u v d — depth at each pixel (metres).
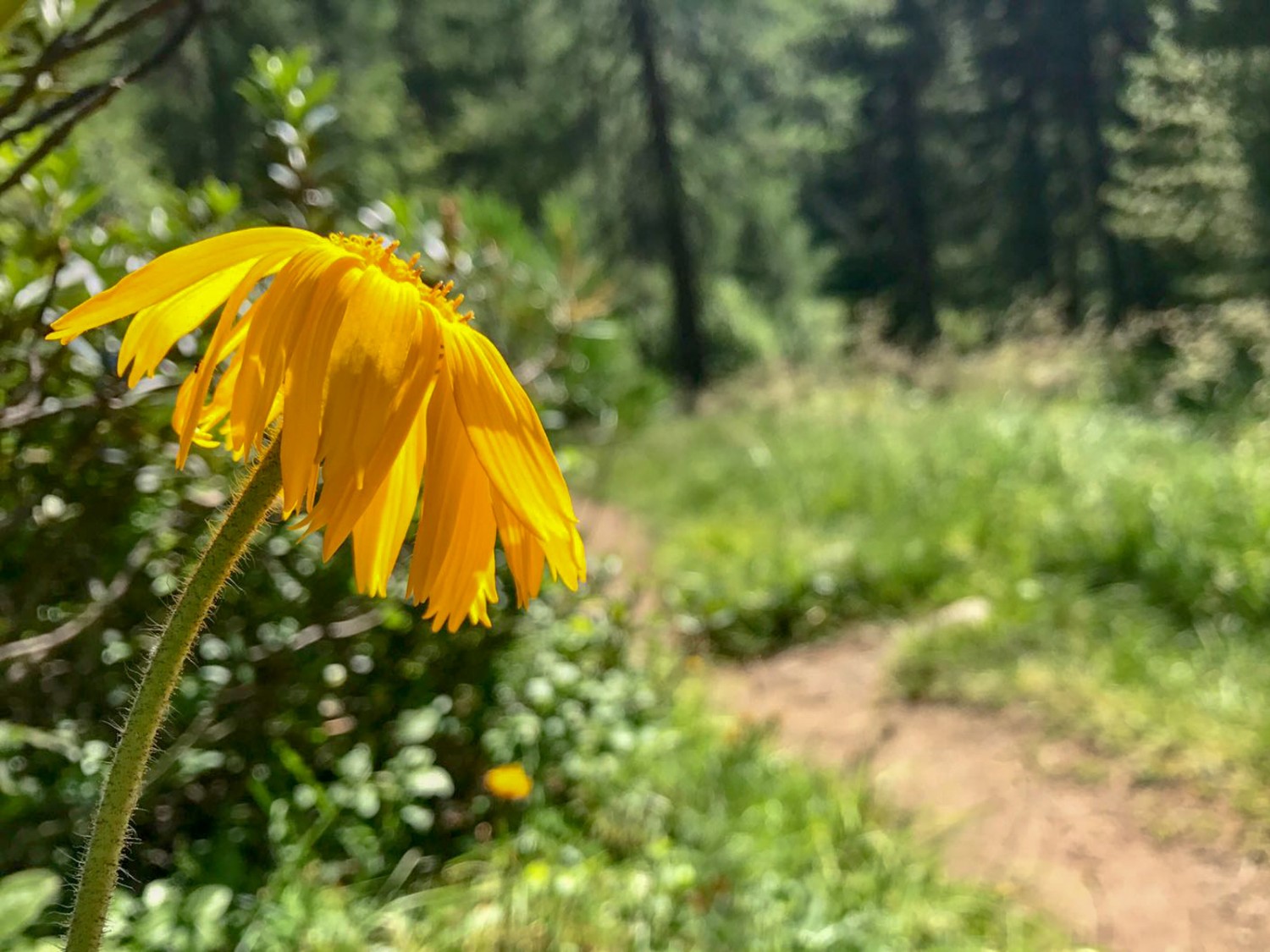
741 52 18.06
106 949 1.99
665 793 3.46
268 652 2.58
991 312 27.59
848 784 3.78
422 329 0.96
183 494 2.31
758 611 5.71
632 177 17.78
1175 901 3.20
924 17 29.19
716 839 3.15
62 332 0.96
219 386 1.09
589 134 18.31
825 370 12.81
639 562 6.64
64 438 2.08
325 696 2.83
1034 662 4.62
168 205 2.45
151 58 1.47
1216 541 5.22
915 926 2.93
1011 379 10.94
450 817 2.93
